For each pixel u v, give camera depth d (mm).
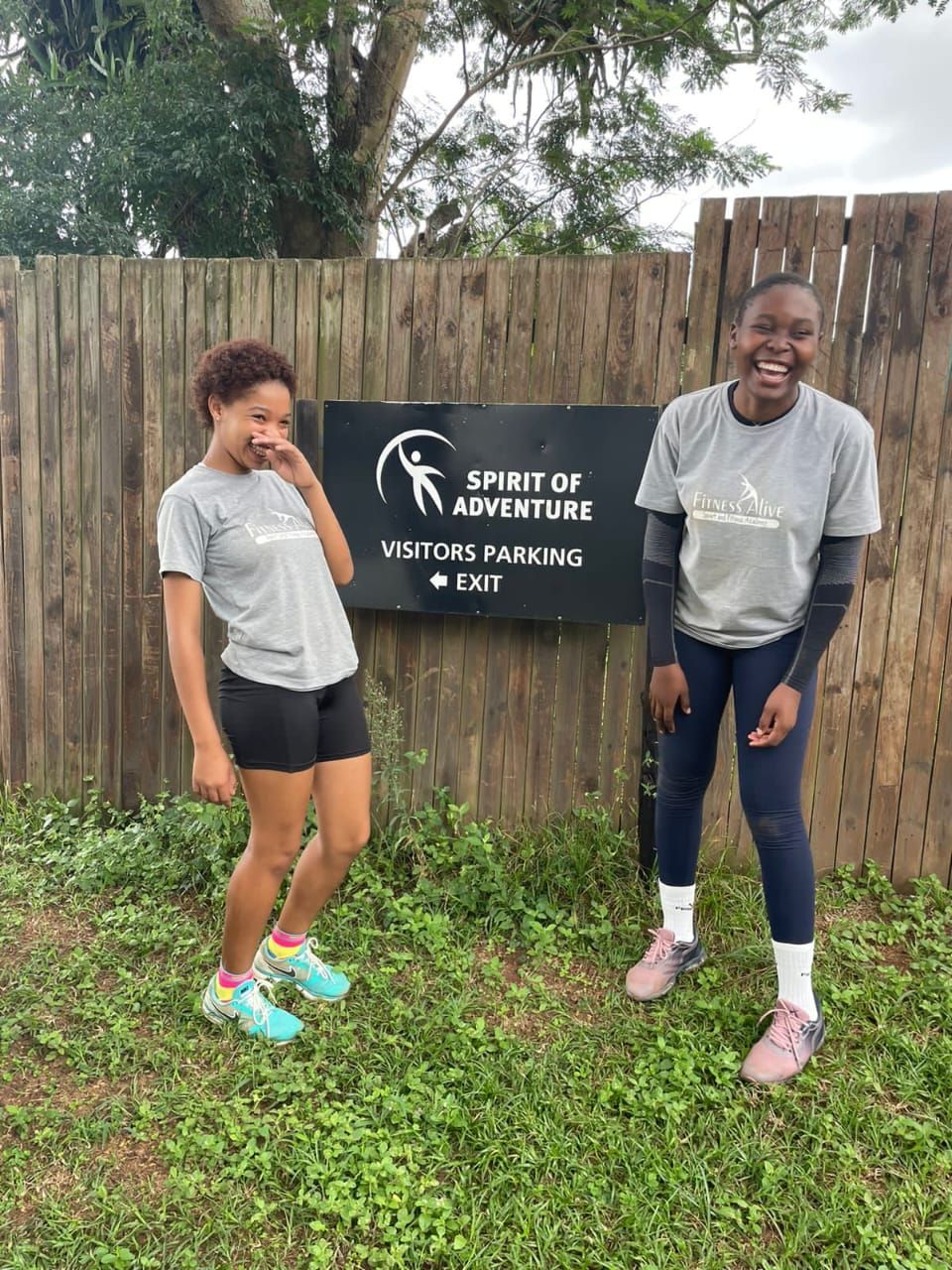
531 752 3361
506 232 13328
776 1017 2303
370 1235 1842
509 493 3150
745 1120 2135
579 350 3139
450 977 2680
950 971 2693
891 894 3158
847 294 2941
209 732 2113
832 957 2768
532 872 3195
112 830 3537
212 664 3561
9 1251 1765
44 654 3811
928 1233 1844
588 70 11828
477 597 3229
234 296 3418
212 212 9820
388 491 3254
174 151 9172
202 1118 2119
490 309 3191
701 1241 1817
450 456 3182
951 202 2846
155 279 3479
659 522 2426
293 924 2479
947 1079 2238
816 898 3146
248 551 2152
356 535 3297
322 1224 1817
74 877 3256
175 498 2131
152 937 2857
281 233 10773
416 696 3439
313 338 3367
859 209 2889
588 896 3094
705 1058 2289
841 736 3180
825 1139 2061
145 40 10820
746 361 2111
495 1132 2074
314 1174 1924
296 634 2170
